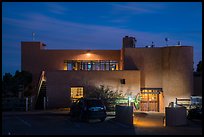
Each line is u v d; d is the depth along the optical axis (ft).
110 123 75.61
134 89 112.78
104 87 110.93
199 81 118.73
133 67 117.50
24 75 117.29
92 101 79.15
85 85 110.73
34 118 83.35
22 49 127.13
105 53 128.88
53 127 67.51
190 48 115.24
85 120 79.20
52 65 127.54
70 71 110.32
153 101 117.08
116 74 112.16
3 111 96.99
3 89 110.11
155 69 117.60
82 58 128.36
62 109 102.37
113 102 105.50
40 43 127.85
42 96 112.06
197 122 79.66
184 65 114.11
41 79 114.73
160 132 61.46
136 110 111.45
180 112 72.28
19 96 108.06
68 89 109.81
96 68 128.77
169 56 115.24
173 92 114.32
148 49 117.91
